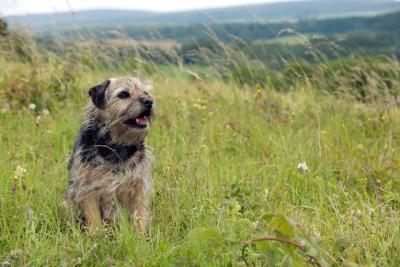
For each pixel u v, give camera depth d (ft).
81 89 30.60
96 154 17.95
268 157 25.20
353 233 15.84
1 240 16.21
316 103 32.14
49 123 28.19
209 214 17.97
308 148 25.17
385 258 14.67
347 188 21.68
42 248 15.21
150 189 18.81
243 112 30.91
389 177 22.02
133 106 18.03
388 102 30.71
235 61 34.42
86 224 17.85
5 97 31.09
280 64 36.09
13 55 35.91
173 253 15.38
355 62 34.12
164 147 25.04
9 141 24.22
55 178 19.98
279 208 19.13
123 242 16.01
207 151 23.70
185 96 32.96
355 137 27.48
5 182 19.99
